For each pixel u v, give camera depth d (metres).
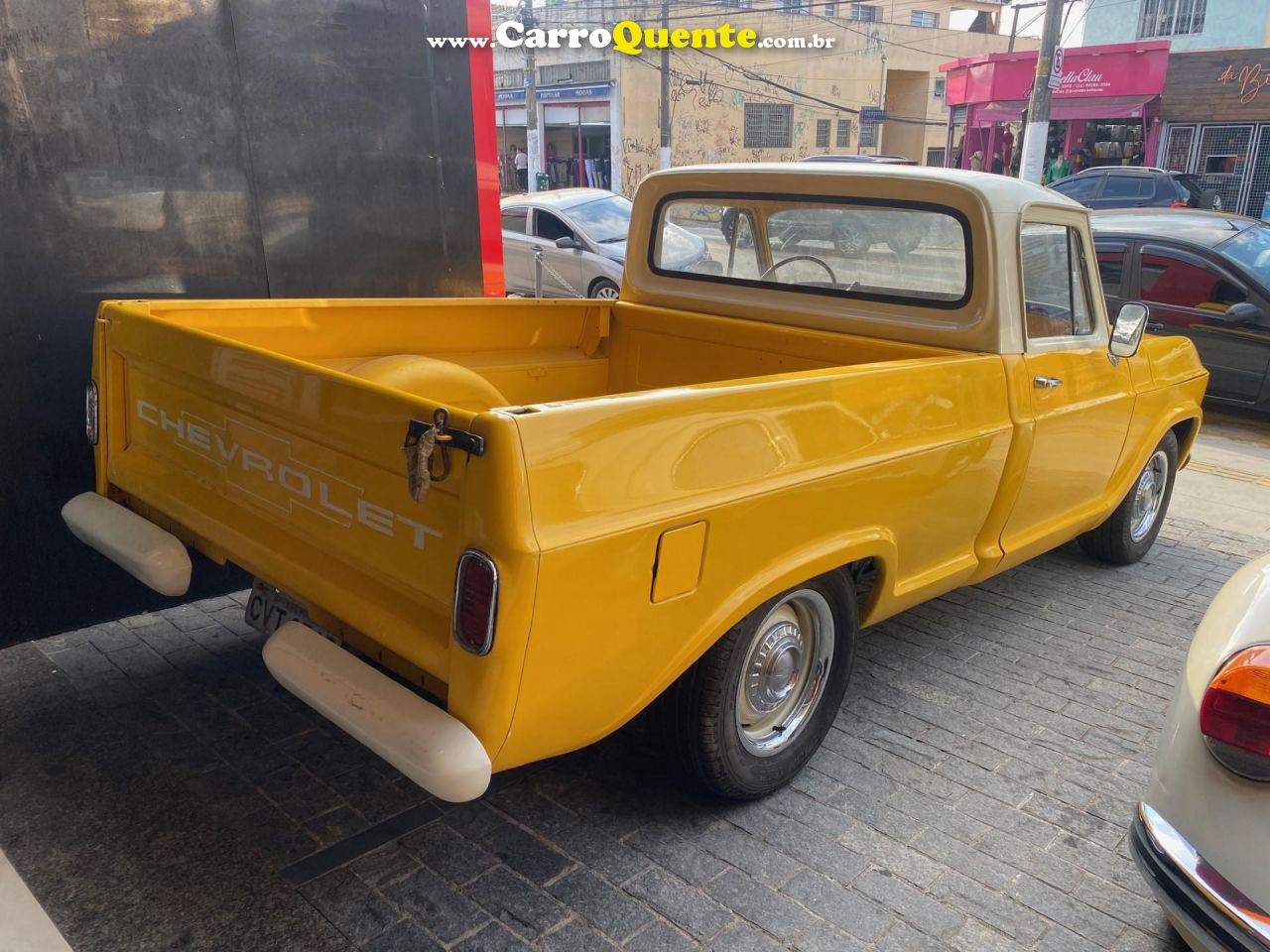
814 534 2.72
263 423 2.56
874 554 2.98
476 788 2.04
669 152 30.05
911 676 3.87
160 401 3.00
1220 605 2.31
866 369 2.83
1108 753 3.38
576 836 2.81
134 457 3.18
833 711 3.16
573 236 11.85
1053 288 3.73
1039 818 3.00
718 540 2.41
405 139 4.76
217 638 3.91
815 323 3.88
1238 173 23.12
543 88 34.41
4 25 3.46
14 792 2.89
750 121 35.50
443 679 2.15
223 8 4.04
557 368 4.38
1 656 3.70
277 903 2.50
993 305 3.36
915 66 40.00
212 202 4.14
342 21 4.41
